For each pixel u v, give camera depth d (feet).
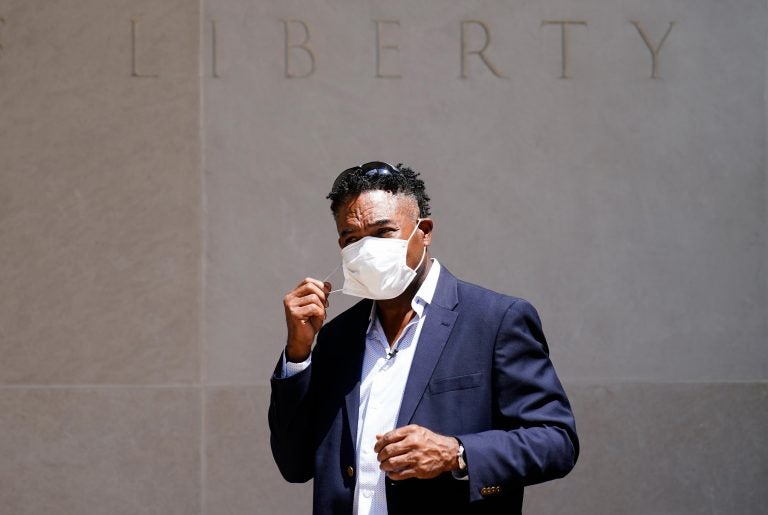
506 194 17.62
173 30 17.52
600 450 17.35
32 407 17.02
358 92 17.61
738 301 17.76
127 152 17.38
